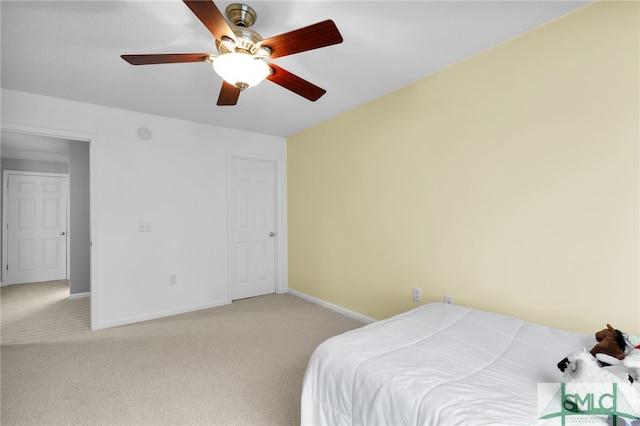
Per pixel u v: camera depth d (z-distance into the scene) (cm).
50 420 162
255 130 386
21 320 321
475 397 96
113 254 302
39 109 268
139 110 310
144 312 317
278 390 190
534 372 113
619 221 156
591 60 164
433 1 158
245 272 397
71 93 267
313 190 371
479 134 212
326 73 237
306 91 189
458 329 153
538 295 185
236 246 390
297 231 403
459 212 225
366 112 298
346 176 323
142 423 160
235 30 143
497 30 186
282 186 420
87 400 179
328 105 303
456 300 228
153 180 324
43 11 160
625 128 154
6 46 193
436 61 222
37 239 514
